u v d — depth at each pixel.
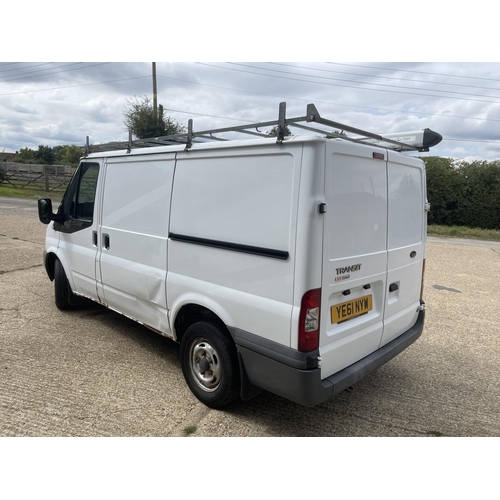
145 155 3.61
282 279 2.51
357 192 2.71
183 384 3.54
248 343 2.72
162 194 3.42
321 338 2.54
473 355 4.43
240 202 2.76
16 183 29.45
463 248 13.50
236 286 2.81
